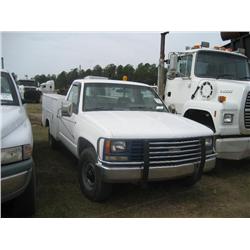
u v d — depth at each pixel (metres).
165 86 7.34
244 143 5.52
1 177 3.03
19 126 3.61
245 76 6.92
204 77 6.36
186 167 4.01
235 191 4.91
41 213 3.82
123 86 5.45
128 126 3.94
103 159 3.75
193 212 4.06
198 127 4.38
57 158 6.52
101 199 4.12
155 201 4.37
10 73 4.89
